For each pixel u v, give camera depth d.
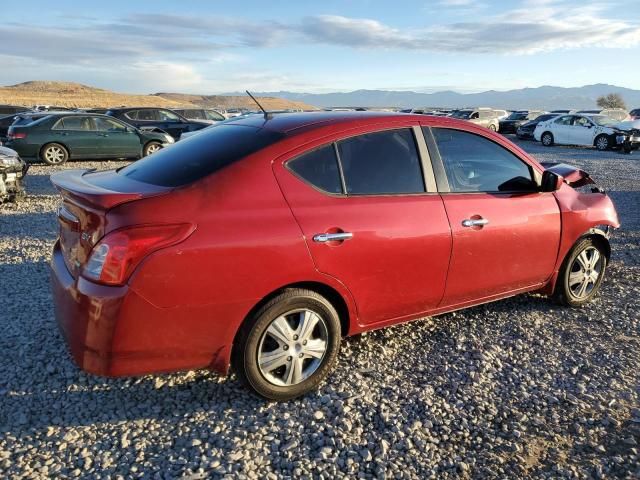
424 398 3.36
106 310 2.74
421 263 3.67
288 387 3.29
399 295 3.65
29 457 2.76
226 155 3.24
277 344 3.22
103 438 2.93
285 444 2.92
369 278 3.46
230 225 2.95
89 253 2.85
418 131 3.83
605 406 3.35
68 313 2.95
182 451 2.83
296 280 3.17
